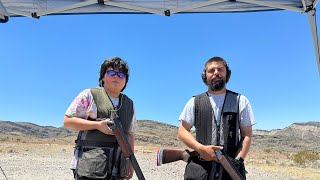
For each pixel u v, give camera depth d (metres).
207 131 4.21
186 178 4.22
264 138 127.38
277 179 15.07
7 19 5.90
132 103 4.58
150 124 144.00
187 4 6.46
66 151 27.39
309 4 5.86
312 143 127.12
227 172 3.99
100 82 4.49
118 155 4.13
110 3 6.55
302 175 17.42
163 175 13.84
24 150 26.12
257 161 32.03
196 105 4.32
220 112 4.23
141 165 17.31
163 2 6.46
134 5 6.60
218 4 6.70
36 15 6.86
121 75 4.34
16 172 12.63
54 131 168.88
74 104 4.24
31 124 172.75
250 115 4.25
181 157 4.32
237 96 4.32
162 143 81.94
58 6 6.66
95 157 4.07
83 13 7.13
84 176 4.05
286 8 6.35
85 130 4.18
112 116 4.09
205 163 4.12
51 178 11.59
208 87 4.42
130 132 4.54
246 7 6.80
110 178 4.08
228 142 4.15
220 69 4.29
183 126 4.37
